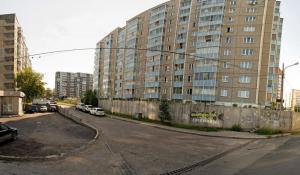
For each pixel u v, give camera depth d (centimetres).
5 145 1321
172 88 5356
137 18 6544
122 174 923
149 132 2278
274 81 5216
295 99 5803
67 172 908
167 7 5756
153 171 980
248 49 4478
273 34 5050
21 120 2753
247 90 4397
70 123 2659
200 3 5116
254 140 2023
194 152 1411
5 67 6306
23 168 923
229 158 1279
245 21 4562
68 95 15262
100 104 6303
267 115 2589
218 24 4656
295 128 2767
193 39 5138
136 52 6538
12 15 6347
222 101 4525
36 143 1416
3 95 3225
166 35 5697
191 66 5072
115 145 1504
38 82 5559
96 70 9206
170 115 3109
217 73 4584
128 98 6600
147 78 5938
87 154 1216
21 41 7156
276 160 1149
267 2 4672
